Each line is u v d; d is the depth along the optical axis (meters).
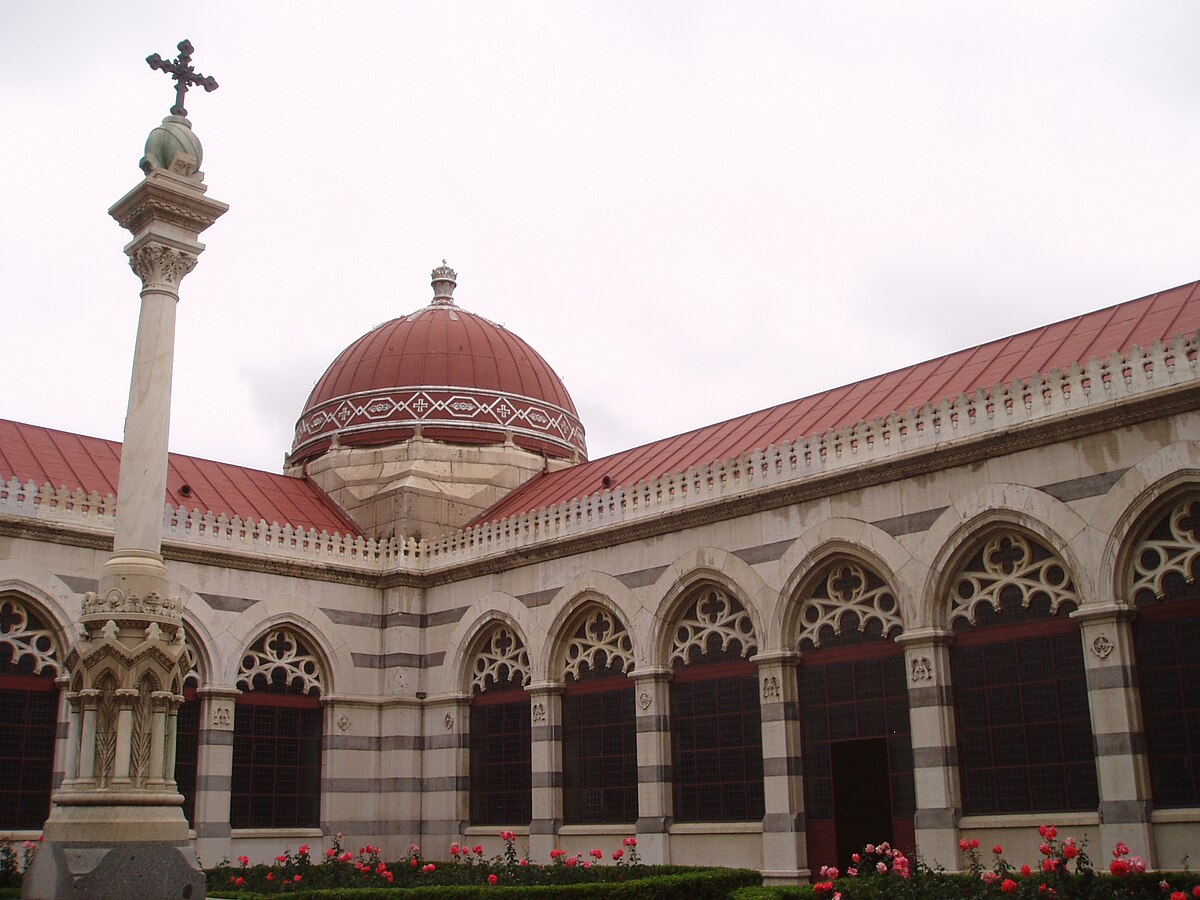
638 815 32.62
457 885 24.89
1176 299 30.25
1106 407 25.11
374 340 49.22
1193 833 23.00
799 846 28.86
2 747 31.19
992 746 26.41
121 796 19.66
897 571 28.20
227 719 35.34
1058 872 18.70
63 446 38.56
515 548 37.12
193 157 23.14
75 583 33.00
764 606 30.59
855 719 28.84
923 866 22.69
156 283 22.41
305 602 38.09
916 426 28.61
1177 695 23.86
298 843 36.16
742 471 31.84
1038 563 26.31
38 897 19.20
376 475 44.38
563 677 35.66
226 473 43.34
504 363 48.53
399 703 38.75
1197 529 24.08
